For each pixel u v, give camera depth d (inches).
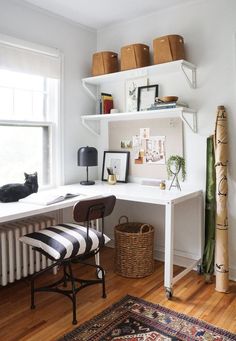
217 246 97.5
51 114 120.0
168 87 115.0
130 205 130.0
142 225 114.6
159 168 119.1
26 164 113.7
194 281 103.6
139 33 121.7
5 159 107.3
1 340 72.6
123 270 107.4
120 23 125.9
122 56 115.1
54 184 121.3
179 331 75.7
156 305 87.7
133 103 123.3
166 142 116.9
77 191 108.1
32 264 101.2
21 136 111.5
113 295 93.9
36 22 110.3
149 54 116.3
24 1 105.5
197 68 108.0
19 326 78.2
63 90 121.1
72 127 126.1
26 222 102.3
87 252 85.5
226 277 95.7
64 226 92.0
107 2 107.4
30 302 90.0
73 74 125.1
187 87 110.6
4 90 105.4
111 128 132.5
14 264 96.7
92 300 90.8
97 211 85.6
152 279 105.3
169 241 90.7
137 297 92.5
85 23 125.9
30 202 91.5
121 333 75.0
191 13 108.1
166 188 111.3
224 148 98.8
